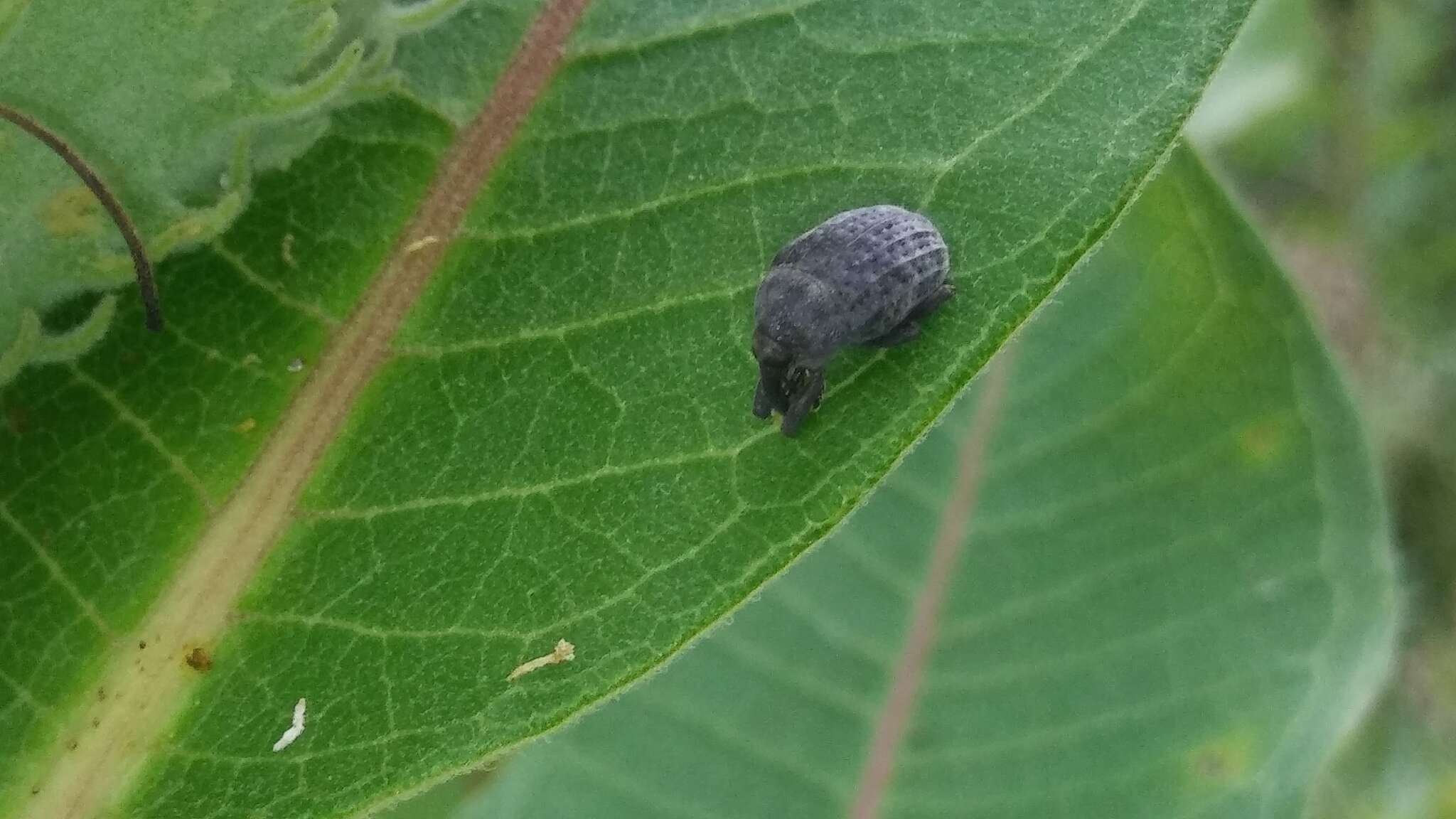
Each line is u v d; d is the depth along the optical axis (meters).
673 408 0.06
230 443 0.06
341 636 0.06
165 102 0.06
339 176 0.07
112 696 0.06
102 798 0.06
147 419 0.06
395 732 0.06
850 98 0.07
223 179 0.06
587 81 0.07
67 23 0.06
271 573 0.06
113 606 0.06
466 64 0.07
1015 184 0.06
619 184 0.07
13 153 0.06
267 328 0.06
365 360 0.06
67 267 0.06
